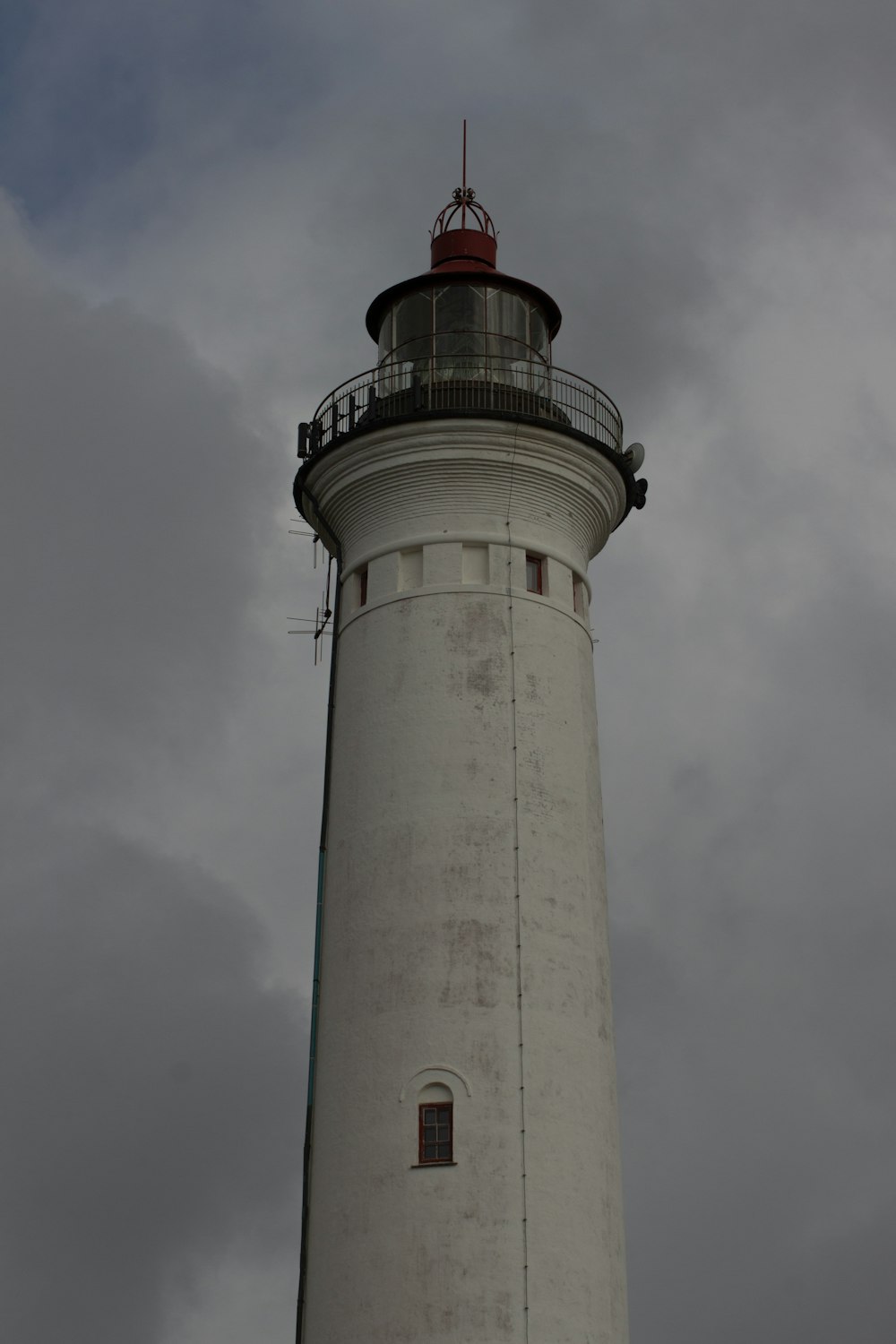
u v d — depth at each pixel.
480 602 38.78
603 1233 35.03
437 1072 35.09
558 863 37.28
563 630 39.50
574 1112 35.44
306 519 42.56
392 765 37.75
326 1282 34.59
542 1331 33.44
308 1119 36.56
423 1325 33.38
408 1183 34.38
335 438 40.19
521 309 42.00
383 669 38.62
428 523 39.56
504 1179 34.31
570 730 38.72
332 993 36.84
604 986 37.53
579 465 40.06
